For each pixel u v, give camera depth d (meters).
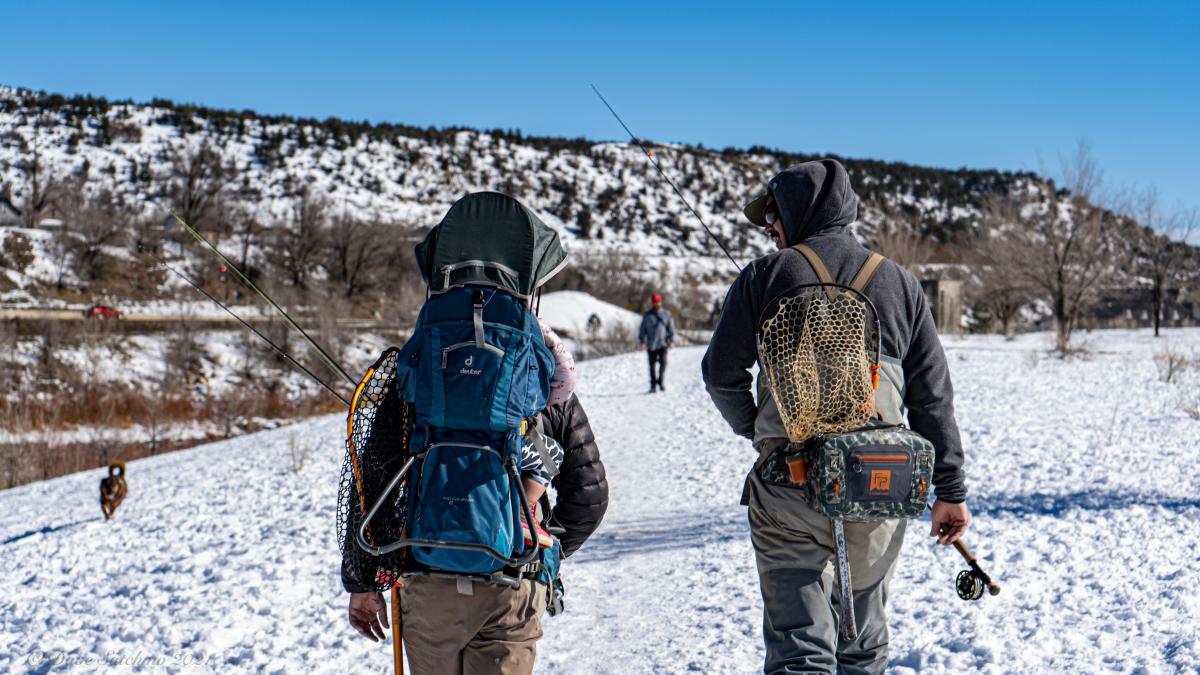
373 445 2.61
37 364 36.69
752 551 6.87
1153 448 10.68
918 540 6.61
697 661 4.68
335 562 7.30
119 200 91.94
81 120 134.75
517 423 2.50
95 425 31.23
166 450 28.88
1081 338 35.03
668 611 5.59
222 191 80.31
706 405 18.28
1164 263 36.66
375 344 46.28
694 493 9.56
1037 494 8.17
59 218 71.06
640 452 12.81
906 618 5.02
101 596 6.84
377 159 162.12
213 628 5.63
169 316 47.06
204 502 11.73
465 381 2.48
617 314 57.66
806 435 2.94
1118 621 4.72
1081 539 6.43
